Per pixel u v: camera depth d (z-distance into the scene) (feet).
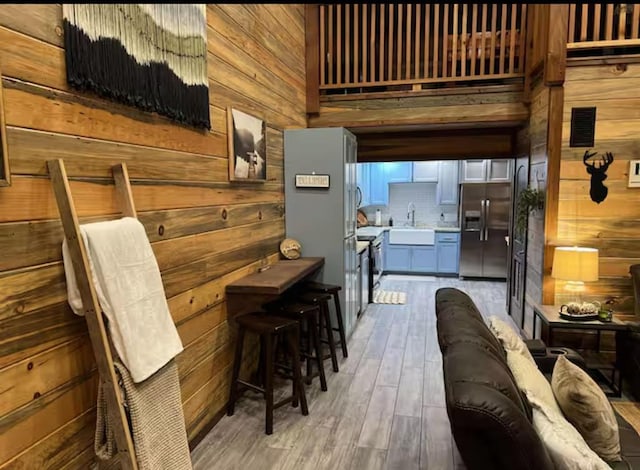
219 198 9.07
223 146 9.21
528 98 14.11
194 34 7.80
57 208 5.08
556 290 12.32
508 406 3.84
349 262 14.20
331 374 11.66
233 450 8.19
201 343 8.45
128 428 5.22
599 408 5.70
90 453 5.64
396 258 26.30
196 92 7.91
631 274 11.37
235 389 9.43
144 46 6.45
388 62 15.08
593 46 11.50
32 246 4.79
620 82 11.52
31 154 4.75
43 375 4.94
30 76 4.72
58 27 5.05
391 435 8.68
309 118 15.76
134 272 5.59
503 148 16.79
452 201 25.89
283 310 10.13
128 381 5.23
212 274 8.82
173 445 5.99
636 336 10.08
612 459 5.72
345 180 13.21
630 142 11.60
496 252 24.29
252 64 10.76
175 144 7.44
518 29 14.65
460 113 14.78
